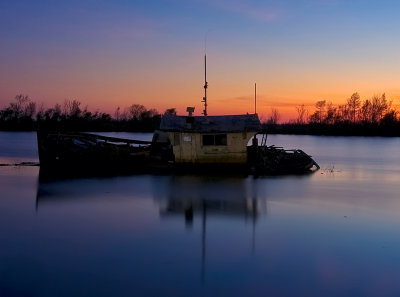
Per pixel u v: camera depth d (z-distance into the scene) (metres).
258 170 32.06
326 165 42.16
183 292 10.81
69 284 11.20
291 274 11.95
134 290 10.88
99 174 31.06
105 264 12.55
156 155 34.19
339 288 11.10
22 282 11.29
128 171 32.41
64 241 14.67
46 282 11.30
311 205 20.88
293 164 33.25
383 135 133.25
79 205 20.36
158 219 17.77
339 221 17.70
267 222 17.41
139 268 12.30
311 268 12.39
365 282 11.46
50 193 23.38
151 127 136.38
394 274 11.98
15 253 13.41
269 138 120.31
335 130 141.00
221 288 11.06
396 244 14.58
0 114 130.25
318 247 14.23
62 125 127.88
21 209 19.44
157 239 14.97
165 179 28.61
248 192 24.17
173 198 22.12
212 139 30.98
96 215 18.38
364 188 26.41
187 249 13.92
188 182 27.38
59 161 33.47
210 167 31.17
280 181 28.44
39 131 33.81
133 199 21.83
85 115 133.75
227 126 31.44
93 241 14.68
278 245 14.40
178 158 31.44
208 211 19.23
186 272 12.02
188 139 31.03
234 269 12.28
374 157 52.66
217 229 16.30
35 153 49.94
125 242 14.59
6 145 63.94
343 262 12.88
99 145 34.56
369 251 13.85
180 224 16.98
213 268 12.33
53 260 12.85
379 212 19.47
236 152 31.02
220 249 13.96
